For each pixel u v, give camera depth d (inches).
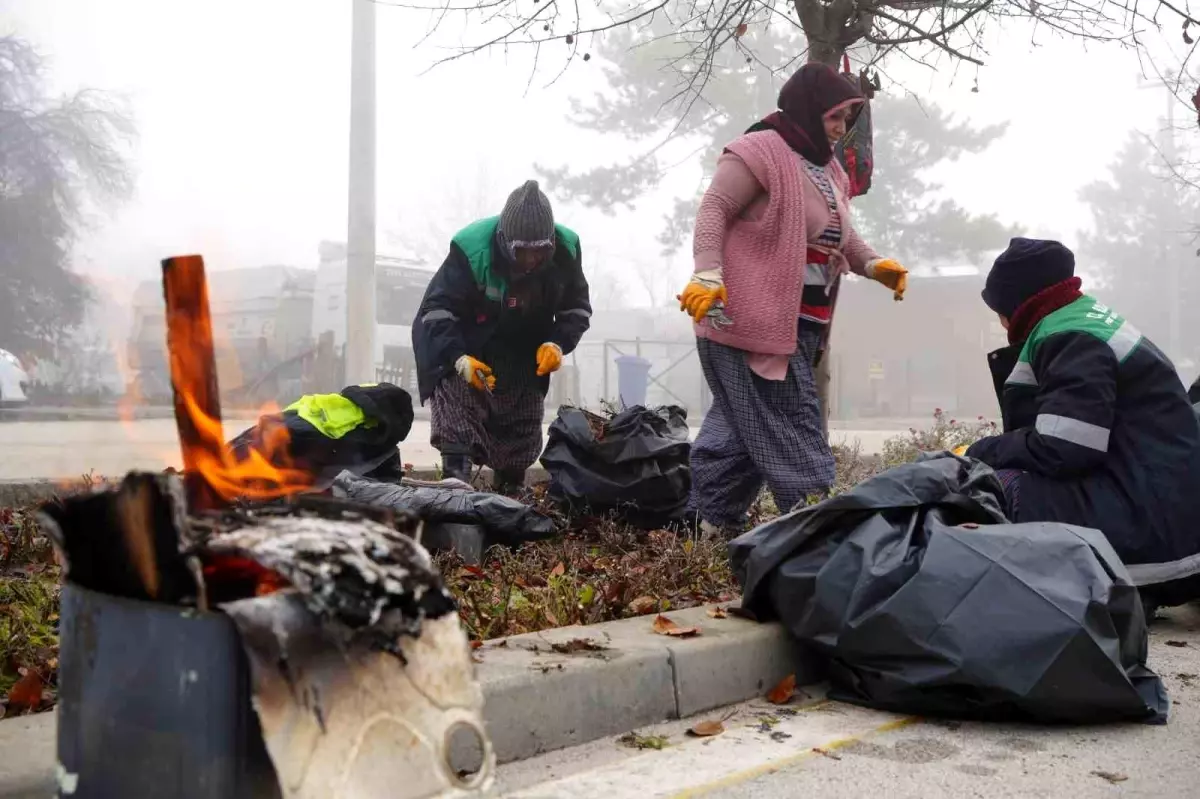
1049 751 124.0
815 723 134.1
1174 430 174.9
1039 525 138.9
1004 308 187.8
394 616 78.2
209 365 94.0
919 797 109.5
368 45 603.5
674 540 204.7
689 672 135.9
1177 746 125.9
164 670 75.9
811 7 301.3
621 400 271.4
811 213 200.4
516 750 118.0
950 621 130.8
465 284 236.7
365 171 607.8
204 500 93.2
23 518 219.1
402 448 456.4
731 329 196.7
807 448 198.8
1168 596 181.9
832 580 140.0
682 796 108.7
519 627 152.6
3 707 119.3
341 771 75.0
